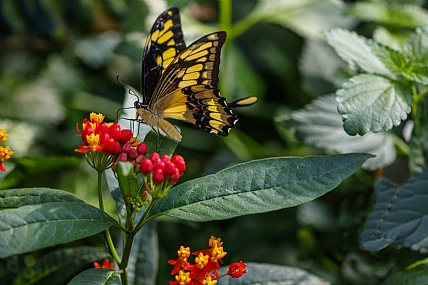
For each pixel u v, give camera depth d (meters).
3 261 0.97
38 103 1.12
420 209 0.91
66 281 0.95
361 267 0.99
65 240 0.86
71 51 1.14
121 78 1.15
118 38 1.13
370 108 0.93
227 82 1.09
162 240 1.05
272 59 1.15
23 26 1.12
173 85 0.94
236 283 0.93
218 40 0.93
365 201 1.00
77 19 1.14
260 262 1.04
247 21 1.08
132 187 0.88
